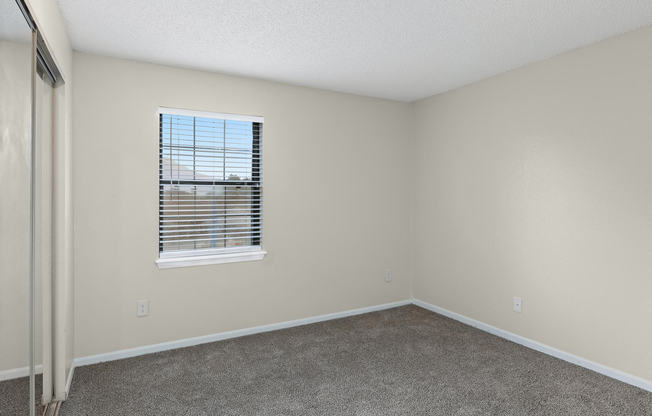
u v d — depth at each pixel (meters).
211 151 3.40
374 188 4.21
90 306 2.93
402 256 4.42
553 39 2.69
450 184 3.95
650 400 2.38
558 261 3.00
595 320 2.77
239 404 2.35
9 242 1.27
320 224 3.91
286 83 3.70
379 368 2.84
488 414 2.23
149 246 3.13
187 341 3.28
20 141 1.39
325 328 3.71
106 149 2.96
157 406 2.33
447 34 2.62
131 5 2.21
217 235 3.45
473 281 3.73
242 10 2.28
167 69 3.18
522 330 3.29
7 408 1.29
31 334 1.57
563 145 2.95
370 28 2.53
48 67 2.11
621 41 2.60
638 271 2.54
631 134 2.55
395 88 3.88
